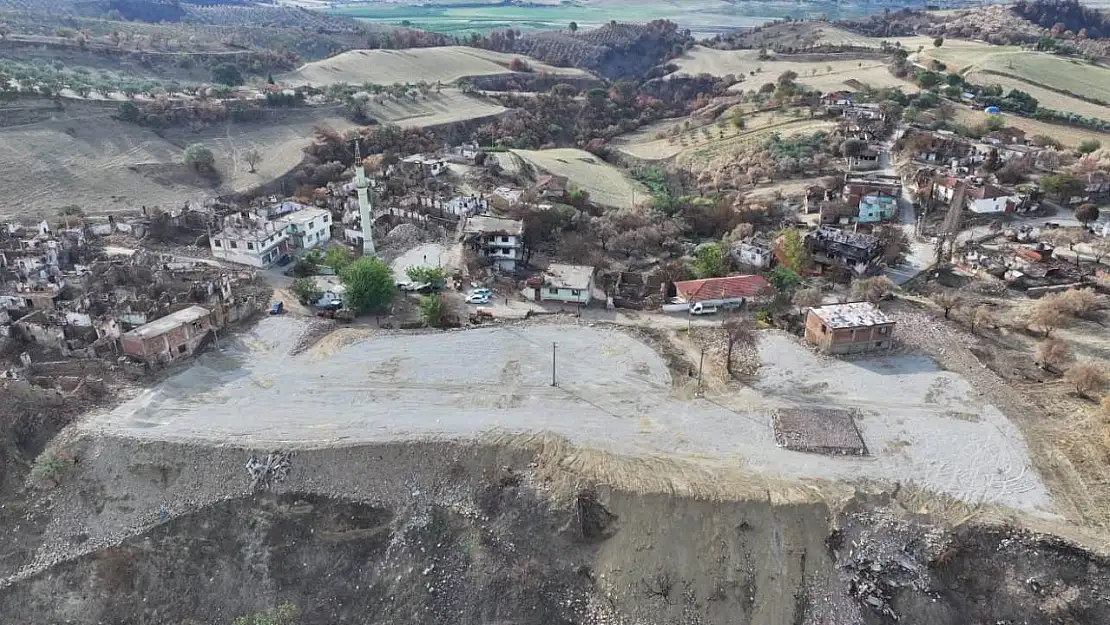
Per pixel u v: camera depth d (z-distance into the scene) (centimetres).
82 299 11375
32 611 7444
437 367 10019
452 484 8006
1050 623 6694
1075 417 8775
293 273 13750
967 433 8550
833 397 9269
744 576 7056
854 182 17588
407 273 13175
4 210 16362
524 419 8788
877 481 7788
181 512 7888
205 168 19850
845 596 6956
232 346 10662
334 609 7338
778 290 12450
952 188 16625
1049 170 18500
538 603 7188
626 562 7262
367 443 8288
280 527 7769
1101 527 7212
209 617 7388
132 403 9131
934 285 12962
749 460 8081
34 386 8875
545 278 12731
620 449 8238
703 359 10281
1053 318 10938
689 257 14850
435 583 7375
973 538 7131
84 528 7862
